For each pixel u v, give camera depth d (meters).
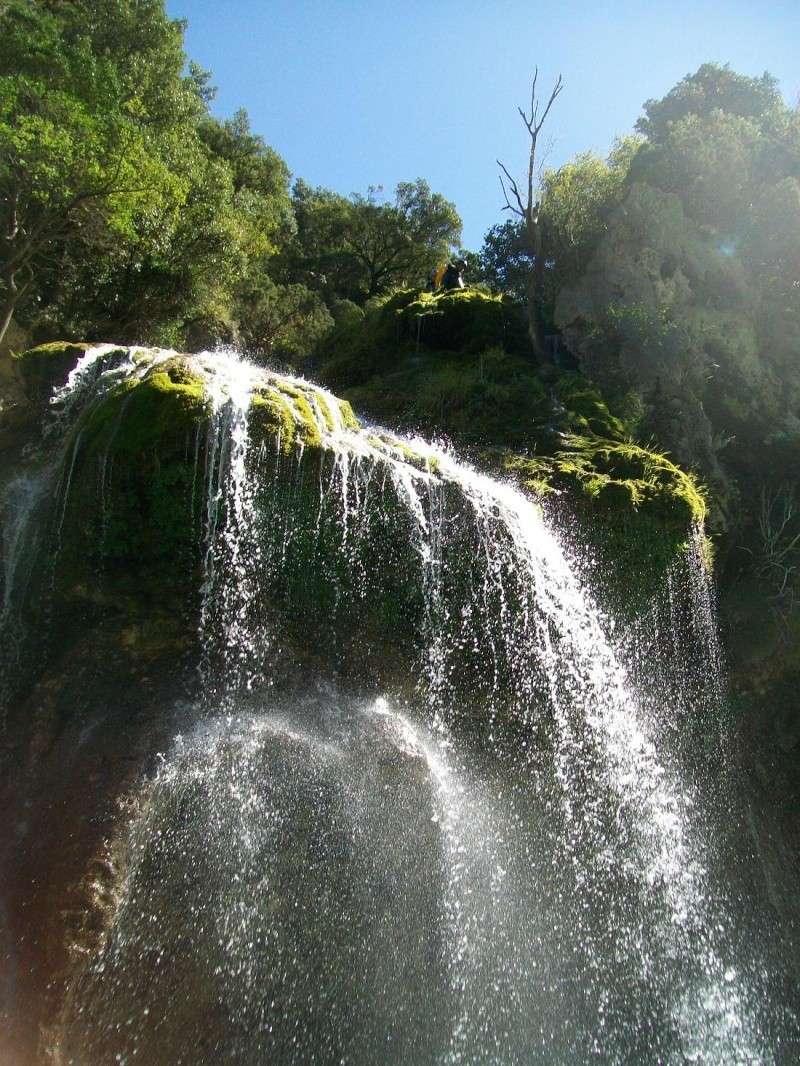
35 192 13.54
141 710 6.32
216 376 6.89
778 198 12.88
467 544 6.98
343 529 6.63
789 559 9.82
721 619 9.10
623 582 7.64
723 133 13.83
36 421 8.09
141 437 6.25
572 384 10.59
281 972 6.02
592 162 14.98
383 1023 6.24
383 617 6.86
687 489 8.13
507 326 13.07
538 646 7.14
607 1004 6.98
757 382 12.09
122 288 18.05
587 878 7.20
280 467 6.41
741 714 8.71
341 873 6.43
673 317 12.09
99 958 5.21
